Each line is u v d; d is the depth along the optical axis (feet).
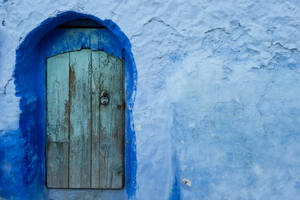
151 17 6.25
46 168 7.29
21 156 6.44
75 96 7.20
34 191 6.91
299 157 6.06
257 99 6.14
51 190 7.29
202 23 6.22
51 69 7.18
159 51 6.27
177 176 6.21
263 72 6.15
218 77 6.19
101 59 7.14
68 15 6.50
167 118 6.27
